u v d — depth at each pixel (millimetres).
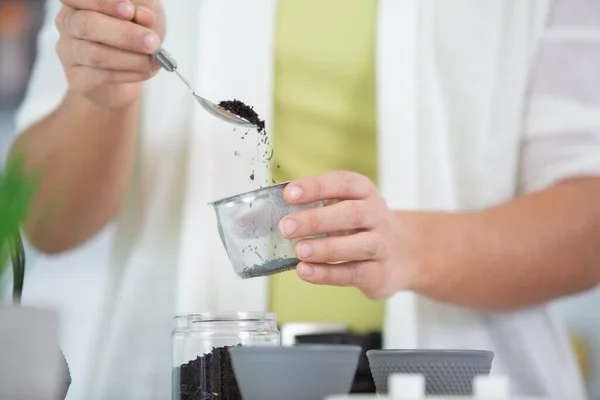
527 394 1214
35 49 1578
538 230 1133
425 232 1099
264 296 1187
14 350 754
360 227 963
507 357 1216
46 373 760
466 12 1230
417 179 1216
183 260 1202
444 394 812
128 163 1210
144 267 1226
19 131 1223
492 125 1231
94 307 1410
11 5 1588
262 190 920
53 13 1252
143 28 1006
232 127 1222
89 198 1210
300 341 1129
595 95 1215
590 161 1188
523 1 1229
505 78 1229
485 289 1114
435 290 1095
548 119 1213
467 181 1231
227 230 931
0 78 1579
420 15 1222
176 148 1236
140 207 1239
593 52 1222
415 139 1214
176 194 1236
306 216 925
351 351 800
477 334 1210
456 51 1228
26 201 768
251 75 1220
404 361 819
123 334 1228
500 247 1114
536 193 1175
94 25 1005
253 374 794
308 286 1184
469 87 1229
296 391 791
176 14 1260
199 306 1190
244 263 933
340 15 1223
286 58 1222
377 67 1217
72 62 1050
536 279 1129
